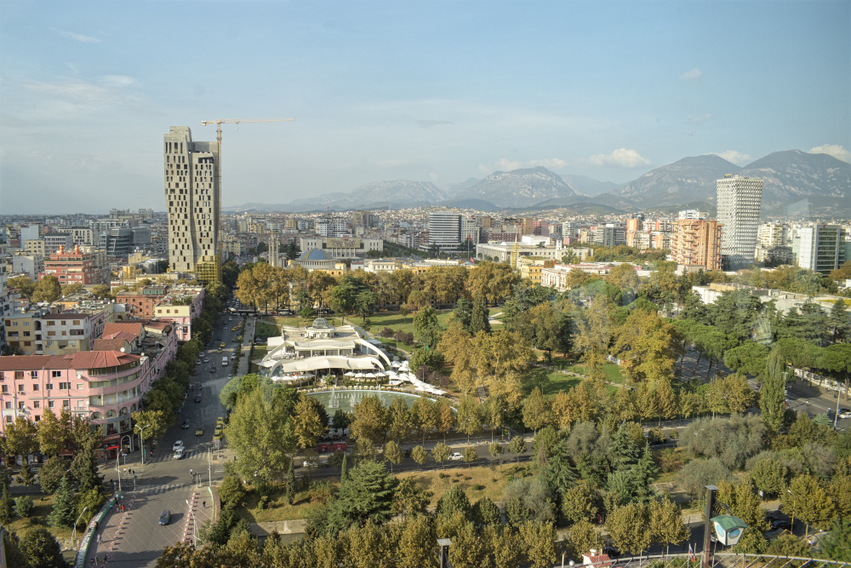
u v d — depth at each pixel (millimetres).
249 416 164375
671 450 173250
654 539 133125
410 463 176250
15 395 174125
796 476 145750
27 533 122750
